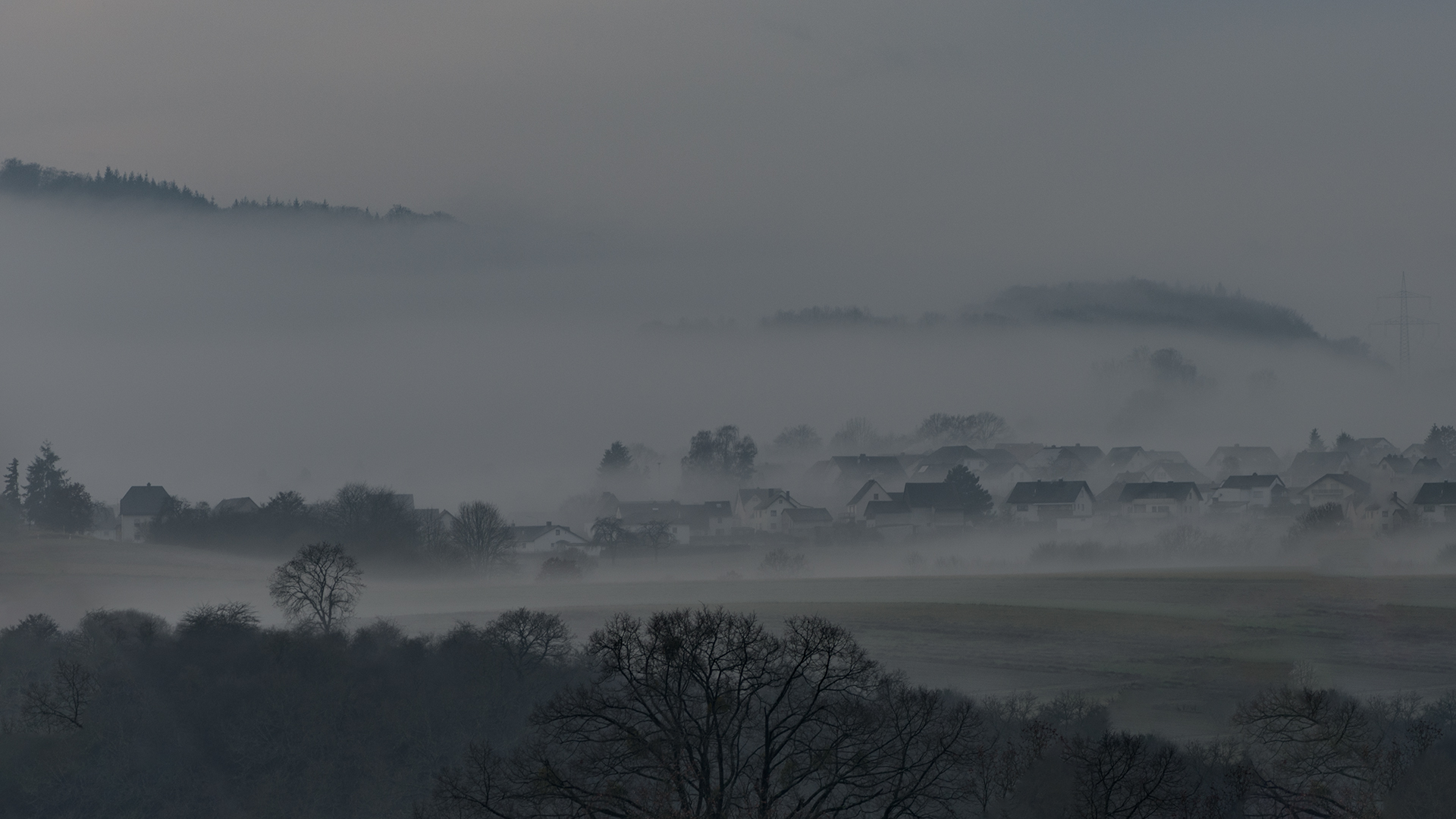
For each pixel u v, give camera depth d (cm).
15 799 12138
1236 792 9869
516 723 12825
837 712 9725
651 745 9112
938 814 9650
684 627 10056
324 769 12300
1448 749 10850
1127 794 9838
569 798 8781
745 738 10206
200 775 12412
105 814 11962
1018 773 10225
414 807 10750
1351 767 10494
